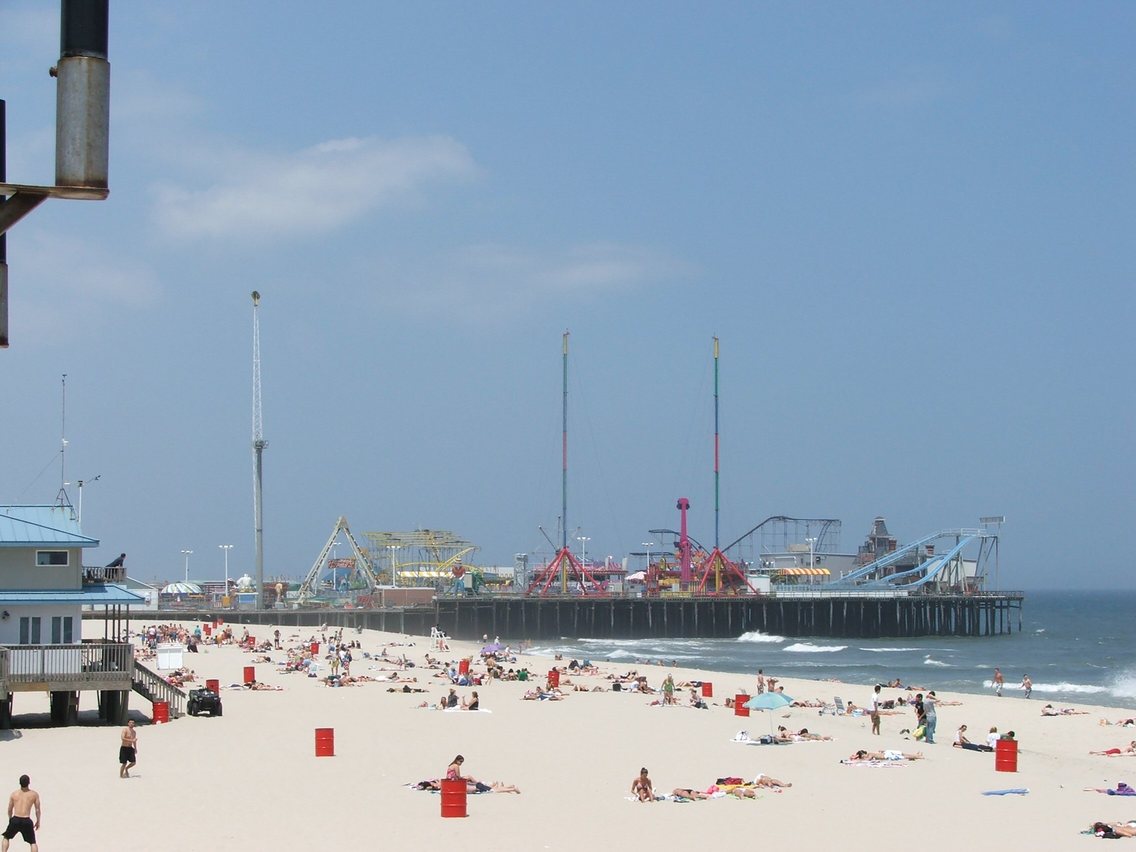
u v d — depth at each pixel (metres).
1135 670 132.62
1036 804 38.62
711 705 72.25
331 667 84.12
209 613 170.38
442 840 31.33
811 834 33.31
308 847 30.14
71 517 53.75
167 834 31.05
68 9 6.66
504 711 63.38
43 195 6.62
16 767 41.12
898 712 73.81
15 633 50.84
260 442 182.12
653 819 34.81
